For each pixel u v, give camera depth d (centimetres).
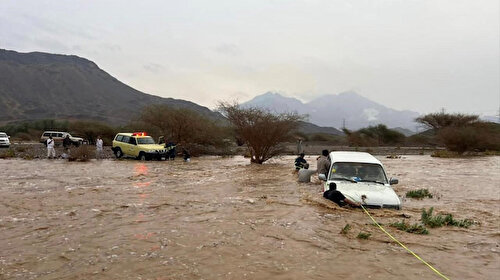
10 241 671
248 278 510
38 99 19112
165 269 538
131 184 1431
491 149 4066
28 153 2925
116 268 541
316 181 1548
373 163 1101
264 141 2466
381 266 563
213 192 1244
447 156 3494
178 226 781
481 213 990
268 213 905
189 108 3553
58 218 851
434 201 1173
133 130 3691
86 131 4481
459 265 575
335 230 755
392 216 886
